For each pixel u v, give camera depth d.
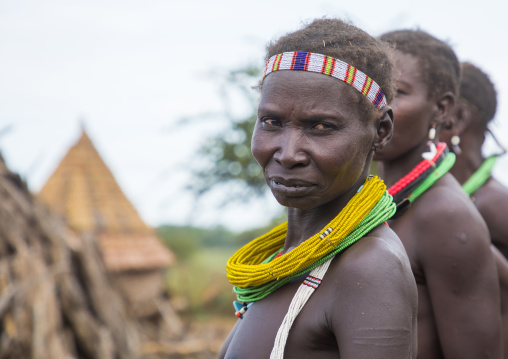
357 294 1.80
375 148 2.10
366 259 1.84
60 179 17.44
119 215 16.95
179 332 15.16
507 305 3.16
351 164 1.95
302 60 1.93
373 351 1.74
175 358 12.84
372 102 1.98
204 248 36.47
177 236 28.67
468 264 2.67
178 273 26.47
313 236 1.96
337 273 1.89
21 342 8.93
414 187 2.84
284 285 2.07
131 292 15.70
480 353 2.64
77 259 10.67
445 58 3.08
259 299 2.12
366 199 1.99
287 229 2.35
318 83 1.91
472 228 2.69
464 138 3.93
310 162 1.92
